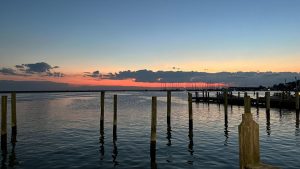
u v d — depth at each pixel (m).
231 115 38.53
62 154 17.03
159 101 83.94
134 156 16.55
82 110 49.00
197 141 20.61
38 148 18.70
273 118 33.25
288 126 26.97
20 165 14.84
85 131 25.62
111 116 38.69
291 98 45.84
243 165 3.97
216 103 62.16
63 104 68.19
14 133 22.05
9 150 18.27
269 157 15.32
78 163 15.09
